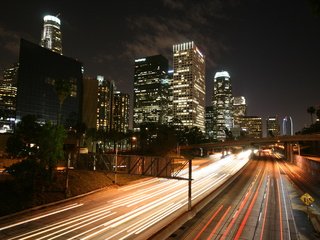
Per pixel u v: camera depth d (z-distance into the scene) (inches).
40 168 1823.3
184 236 1253.1
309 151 7490.2
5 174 2048.5
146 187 2399.1
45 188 1847.9
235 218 1547.7
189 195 1596.9
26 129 2144.4
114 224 1375.5
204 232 1311.5
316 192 2351.1
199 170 3917.3
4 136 3585.1
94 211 1600.6
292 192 2332.7
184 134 7864.2
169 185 2534.5
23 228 1290.6
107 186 2279.8
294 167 4360.2
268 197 2117.4
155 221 1433.3
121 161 1847.9
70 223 1375.5
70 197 1862.7
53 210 1593.3
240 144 6589.6
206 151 7760.8
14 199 1608.0
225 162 5216.5
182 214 1493.6
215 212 1657.2
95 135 6446.9
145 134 5787.4
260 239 1248.2
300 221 1513.3
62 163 2694.4
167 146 5216.5
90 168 1994.3
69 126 7263.8
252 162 5275.6
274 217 1583.4
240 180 2989.7
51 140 1911.9
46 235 1210.6
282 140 5915.4
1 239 1162.0
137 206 1729.8
